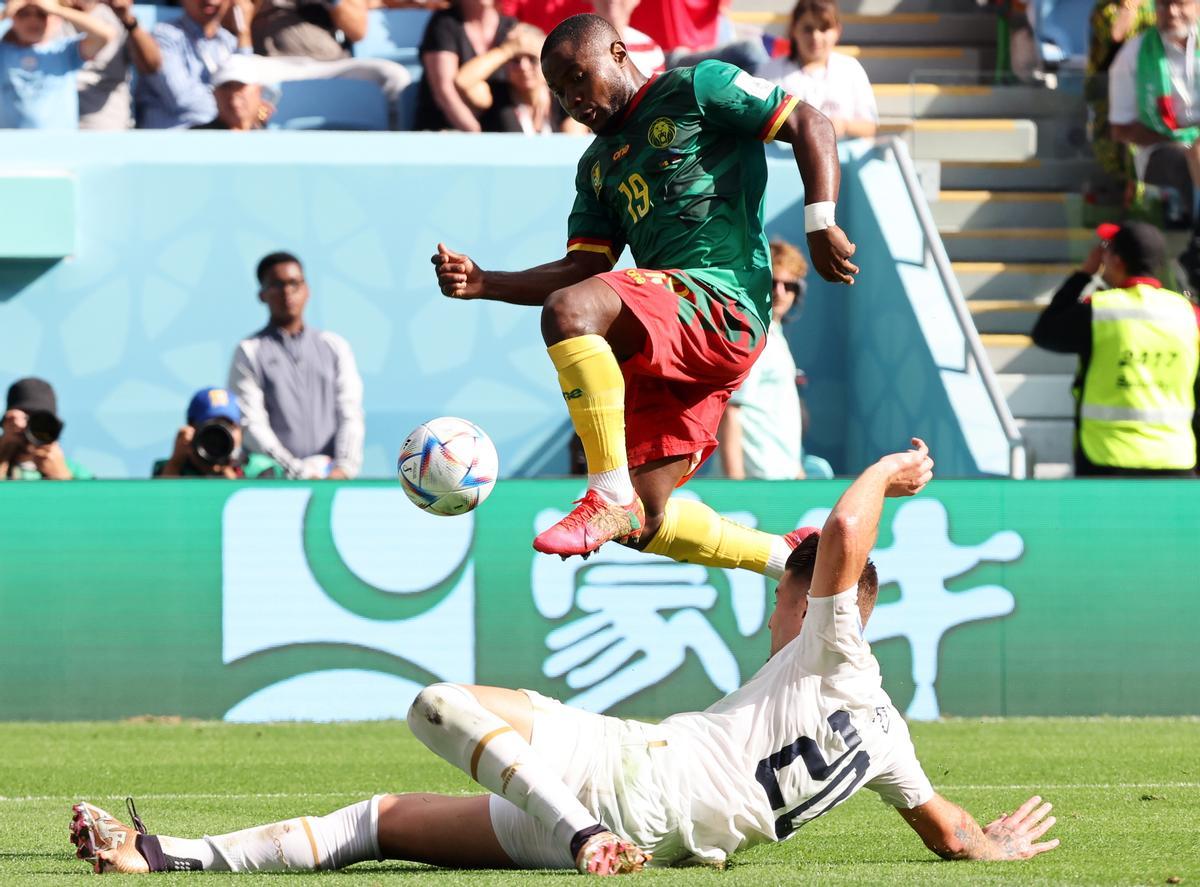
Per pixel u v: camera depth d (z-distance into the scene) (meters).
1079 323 30.86
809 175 13.19
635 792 12.12
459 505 13.66
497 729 11.91
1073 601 28.67
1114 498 28.78
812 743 12.25
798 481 27.94
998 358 37.91
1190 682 28.73
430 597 28.16
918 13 45.84
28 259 36.41
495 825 12.62
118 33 38.69
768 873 12.38
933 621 28.47
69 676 27.72
